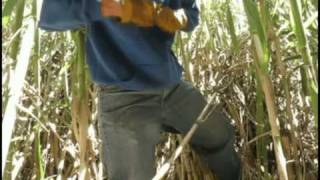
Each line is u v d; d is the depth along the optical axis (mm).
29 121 1821
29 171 1863
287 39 1831
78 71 1406
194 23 1558
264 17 1229
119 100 1545
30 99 1771
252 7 1134
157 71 1517
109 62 1486
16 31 1149
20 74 943
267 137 1892
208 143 1730
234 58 2043
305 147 1858
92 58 1510
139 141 1554
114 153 1570
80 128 1385
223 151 1758
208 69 2084
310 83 1089
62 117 1936
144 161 1559
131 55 1493
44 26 1446
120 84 1501
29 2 1499
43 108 1852
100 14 1417
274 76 1890
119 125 1556
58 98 1986
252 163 1896
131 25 1463
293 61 1950
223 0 1987
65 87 1796
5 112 928
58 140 1882
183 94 1648
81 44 1458
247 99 2008
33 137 1713
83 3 1422
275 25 1771
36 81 1388
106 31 1480
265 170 1713
